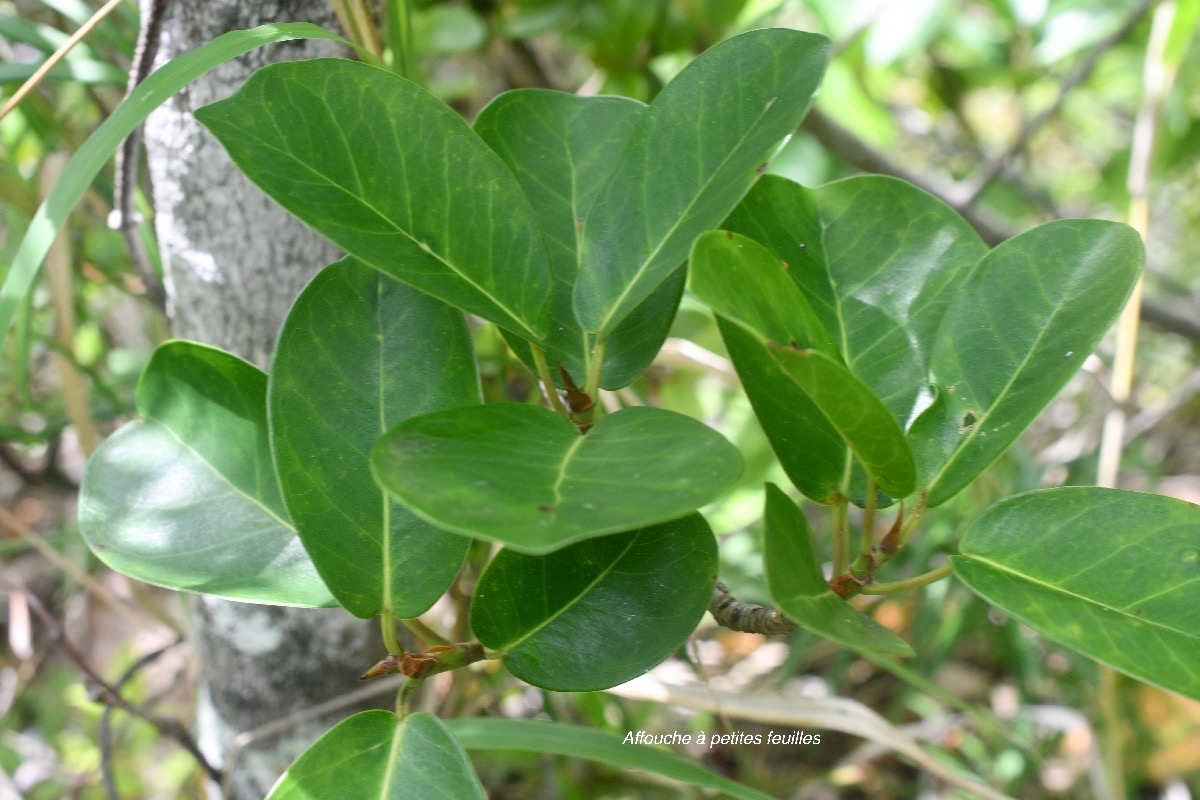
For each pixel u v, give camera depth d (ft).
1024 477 2.76
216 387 1.63
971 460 1.47
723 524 2.54
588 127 1.59
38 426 3.09
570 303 1.52
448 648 1.48
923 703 3.09
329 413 1.47
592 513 1.26
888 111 4.25
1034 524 1.44
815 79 1.43
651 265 1.45
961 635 3.01
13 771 3.00
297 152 1.41
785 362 1.32
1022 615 1.39
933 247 1.57
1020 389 1.48
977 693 3.25
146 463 1.62
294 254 1.78
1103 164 4.56
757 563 2.72
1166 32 2.45
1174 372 4.19
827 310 1.56
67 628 3.41
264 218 1.76
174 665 3.21
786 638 3.16
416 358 1.49
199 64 1.51
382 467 1.28
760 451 2.56
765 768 3.01
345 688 1.92
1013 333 1.50
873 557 1.45
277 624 1.88
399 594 1.46
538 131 1.59
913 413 1.52
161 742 3.09
